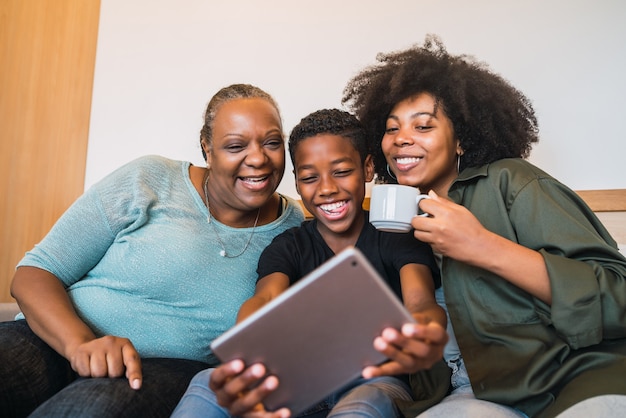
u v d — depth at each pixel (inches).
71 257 44.9
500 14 70.7
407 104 47.4
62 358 43.6
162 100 79.4
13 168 81.0
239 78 78.0
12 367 39.0
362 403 32.5
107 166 79.3
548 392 33.5
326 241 46.3
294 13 77.7
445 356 42.7
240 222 49.2
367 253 44.9
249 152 44.7
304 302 25.6
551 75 68.3
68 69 82.0
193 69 79.4
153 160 49.7
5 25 84.0
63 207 79.4
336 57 75.7
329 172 43.8
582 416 30.0
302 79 76.4
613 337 35.2
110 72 81.0
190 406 33.8
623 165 65.1
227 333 26.5
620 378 31.7
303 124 45.5
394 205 39.8
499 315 39.2
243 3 79.4
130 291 44.5
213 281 45.3
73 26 82.9
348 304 25.9
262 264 44.6
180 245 44.9
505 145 49.6
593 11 68.1
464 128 48.4
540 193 39.9
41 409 32.7
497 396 34.8
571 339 34.7
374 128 54.0
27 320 42.3
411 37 73.4
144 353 44.1
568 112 67.3
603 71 67.0
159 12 81.2
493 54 70.3
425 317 32.0
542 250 37.3
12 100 82.6
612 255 36.9
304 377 28.2
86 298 44.5
